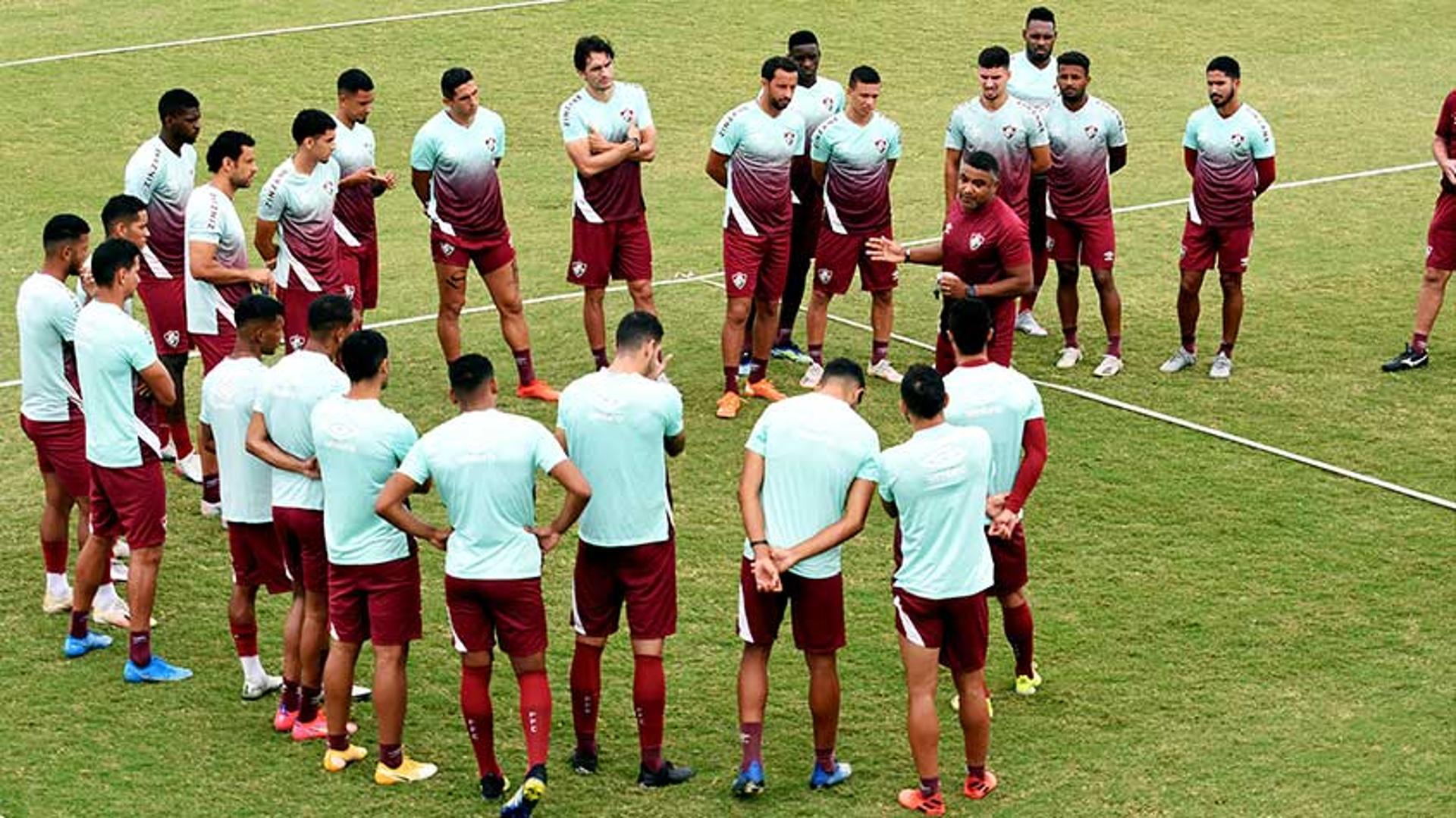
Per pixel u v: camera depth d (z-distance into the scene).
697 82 46.84
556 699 20.81
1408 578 22.91
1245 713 19.97
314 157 26.28
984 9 52.31
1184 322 29.70
